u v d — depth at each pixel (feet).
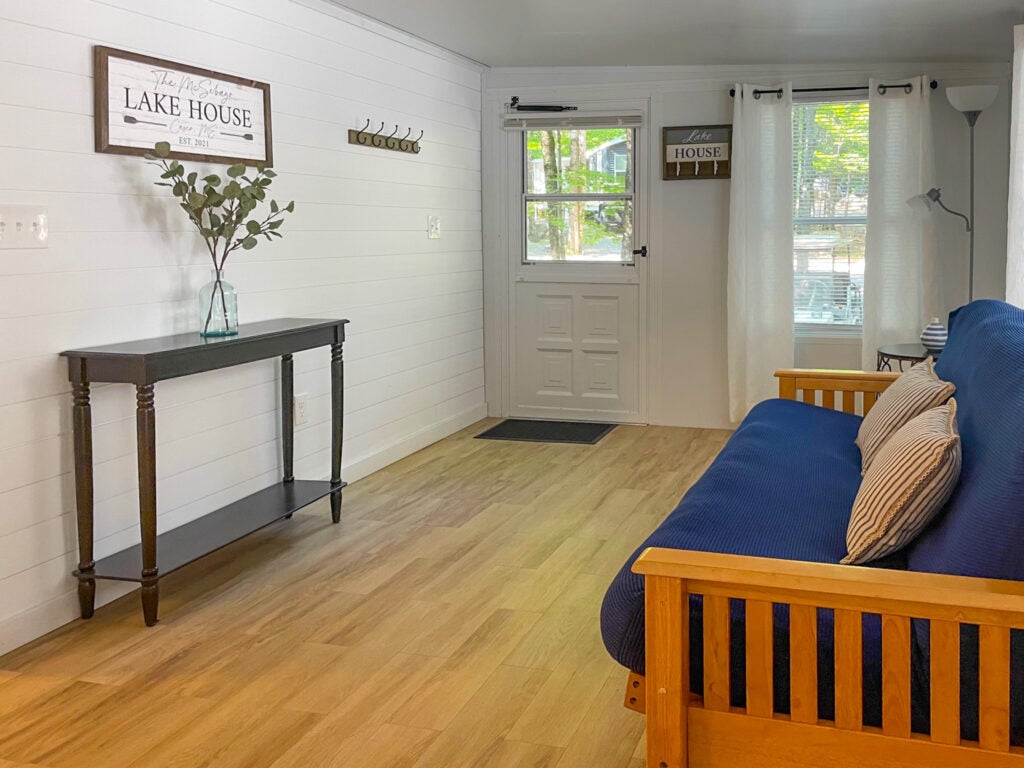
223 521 12.20
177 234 12.05
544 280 21.52
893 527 7.09
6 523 9.84
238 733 8.18
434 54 18.72
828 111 19.66
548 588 11.46
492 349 21.94
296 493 13.53
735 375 20.04
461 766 7.63
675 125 20.30
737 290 19.79
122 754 7.86
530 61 20.06
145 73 11.34
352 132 15.90
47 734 8.18
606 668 9.35
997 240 19.19
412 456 18.37
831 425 12.48
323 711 8.55
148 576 10.36
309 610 10.86
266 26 13.67
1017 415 6.57
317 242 15.15
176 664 9.52
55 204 10.28
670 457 18.11
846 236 19.86
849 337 19.97
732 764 6.35
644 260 20.88
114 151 10.92
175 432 12.19
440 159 19.30
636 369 21.22
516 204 21.39
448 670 9.34
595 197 21.03
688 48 18.25
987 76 18.98
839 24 16.08
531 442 19.47
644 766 7.61
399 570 12.11
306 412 15.02
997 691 5.77
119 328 11.18
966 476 7.12
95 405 10.89
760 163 19.60
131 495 11.46
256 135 13.34
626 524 13.94
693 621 6.56
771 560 6.23
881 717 6.20
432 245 19.13
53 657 9.70
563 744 7.95
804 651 6.11
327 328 13.48
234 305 11.86
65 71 10.36
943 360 11.57
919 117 18.78
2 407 9.77
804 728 6.17
